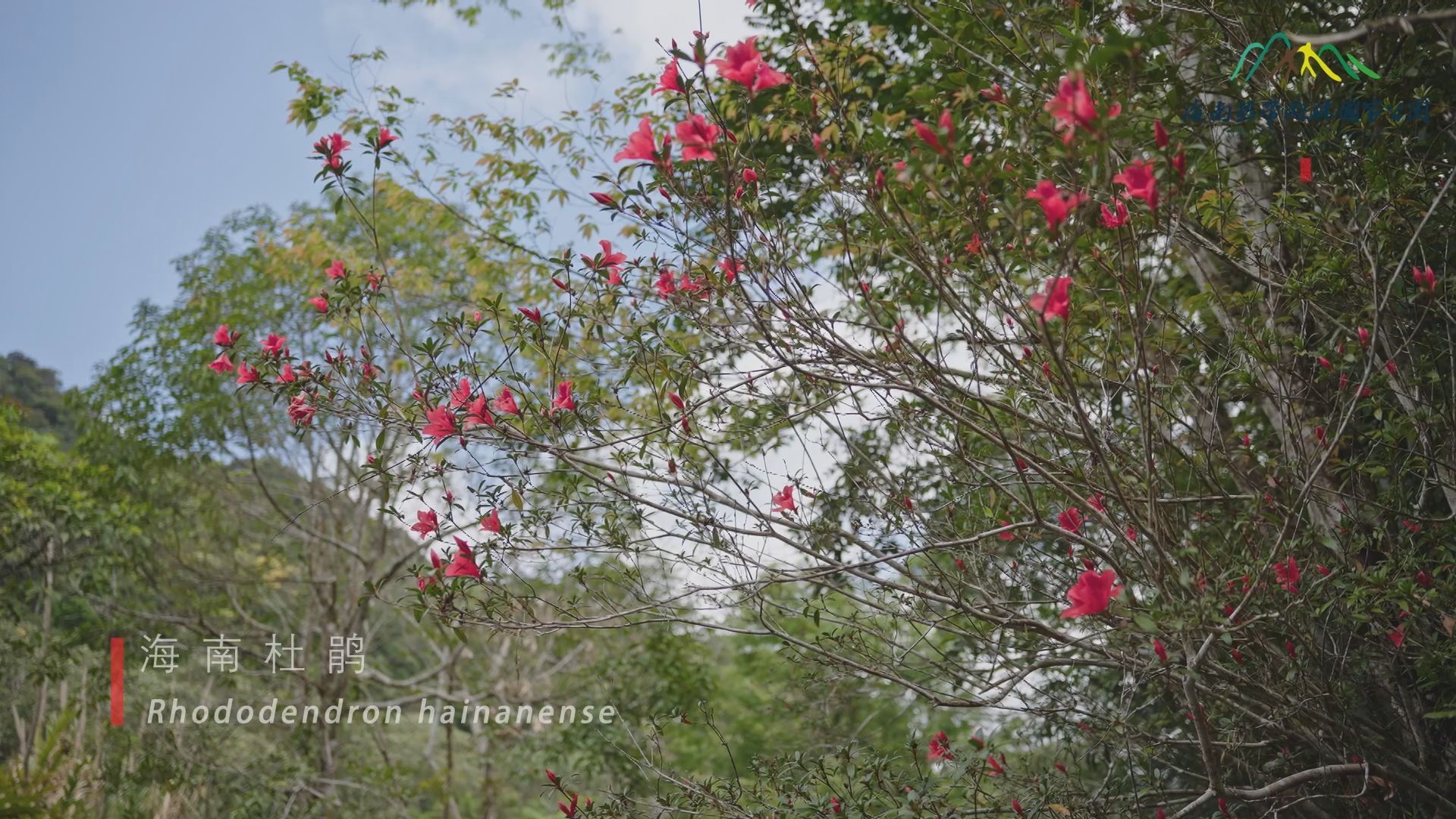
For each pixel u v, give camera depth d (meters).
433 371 3.50
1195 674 2.59
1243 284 4.52
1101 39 3.30
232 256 11.05
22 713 11.16
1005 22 3.50
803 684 4.74
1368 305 3.12
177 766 9.74
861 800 3.38
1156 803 3.64
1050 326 3.01
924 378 3.15
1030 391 3.34
